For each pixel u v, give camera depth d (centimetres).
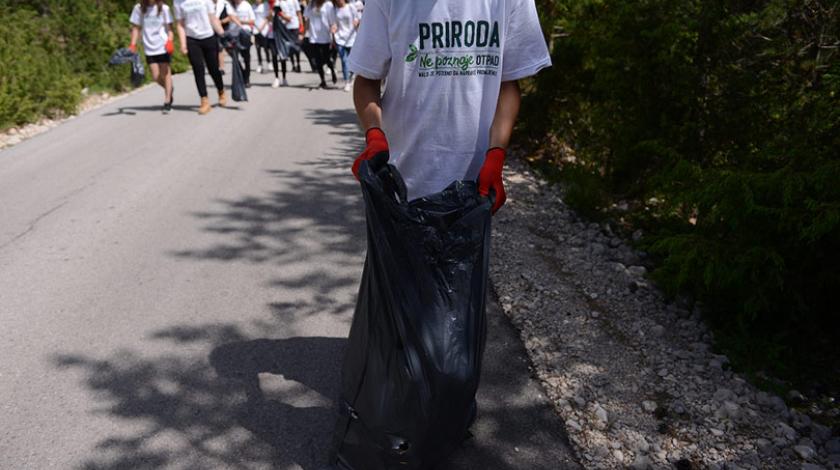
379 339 249
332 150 795
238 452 289
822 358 363
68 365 351
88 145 820
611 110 547
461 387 240
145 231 533
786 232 350
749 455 286
